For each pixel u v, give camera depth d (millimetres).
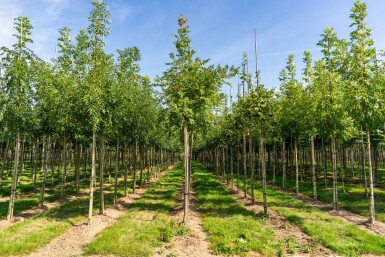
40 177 34125
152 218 14773
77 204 18594
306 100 20812
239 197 21344
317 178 34000
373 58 15141
